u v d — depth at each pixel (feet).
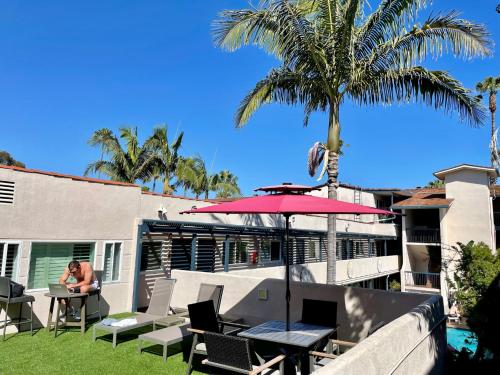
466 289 25.84
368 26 31.91
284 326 19.66
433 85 32.73
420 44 31.32
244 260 51.62
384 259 85.92
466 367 22.21
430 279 89.66
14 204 25.29
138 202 34.96
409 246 92.43
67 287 24.29
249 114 37.99
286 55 32.53
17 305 25.08
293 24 30.91
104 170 78.13
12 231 25.08
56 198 27.94
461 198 83.10
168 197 39.47
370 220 102.06
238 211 16.79
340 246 75.92
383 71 32.94
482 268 24.89
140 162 79.36
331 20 31.50
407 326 15.80
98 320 28.99
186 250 42.29
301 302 25.52
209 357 15.81
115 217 32.55
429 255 92.22
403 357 14.97
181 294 31.73
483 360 22.11
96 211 30.91
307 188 19.69
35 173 26.66
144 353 20.83
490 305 21.93
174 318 23.86
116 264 32.78
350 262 68.18
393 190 103.96
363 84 33.12
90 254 30.60
